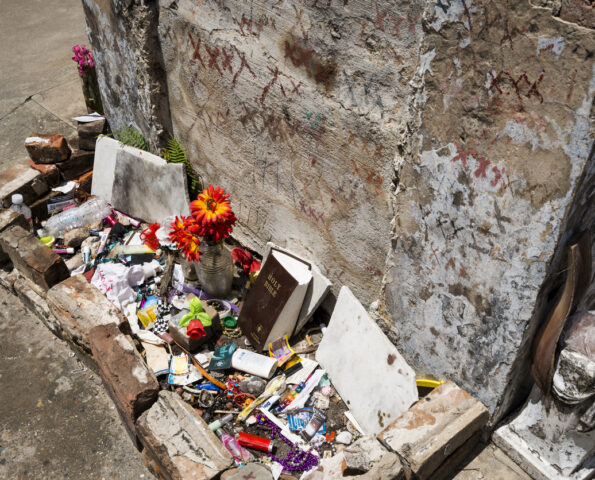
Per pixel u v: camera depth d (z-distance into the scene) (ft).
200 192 16.89
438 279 10.25
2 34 27.25
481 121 8.36
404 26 9.20
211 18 12.98
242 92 13.25
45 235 16.66
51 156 17.75
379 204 11.24
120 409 11.74
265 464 11.16
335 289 13.57
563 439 9.95
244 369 12.88
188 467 10.16
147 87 15.66
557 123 7.57
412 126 9.36
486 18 7.69
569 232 8.48
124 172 16.85
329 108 11.25
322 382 12.77
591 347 9.22
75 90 23.27
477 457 10.94
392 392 11.12
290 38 11.34
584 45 6.95
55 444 12.04
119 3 14.79
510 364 9.80
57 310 13.19
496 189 8.61
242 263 15.11
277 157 13.29
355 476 9.61
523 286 8.95
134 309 14.48
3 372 13.46
